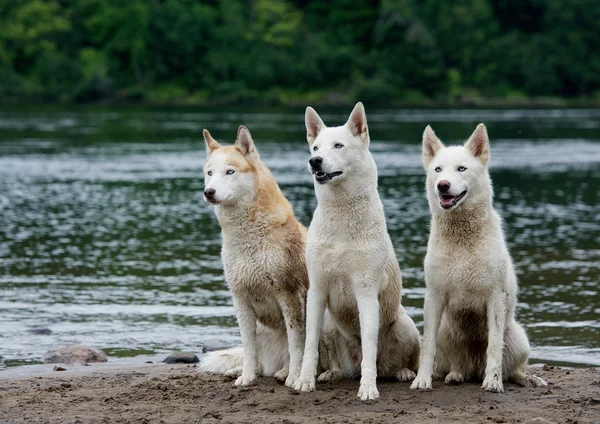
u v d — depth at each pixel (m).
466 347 9.09
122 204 25.92
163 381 9.22
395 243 19.23
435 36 100.31
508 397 8.40
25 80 92.38
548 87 101.56
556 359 10.92
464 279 8.61
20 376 9.83
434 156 9.00
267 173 9.37
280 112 78.69
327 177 8.56
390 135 52.41
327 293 8.86
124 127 58.41
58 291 14.95
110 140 48.94
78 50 97.81
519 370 9.06
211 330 12.57
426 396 8.41
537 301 14.22
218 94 92.69
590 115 77.56
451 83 96.88
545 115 77.12
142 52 93.94
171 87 93.56
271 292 9.09
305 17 102.50
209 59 94.06
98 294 14.75
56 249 18.84
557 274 16.34
